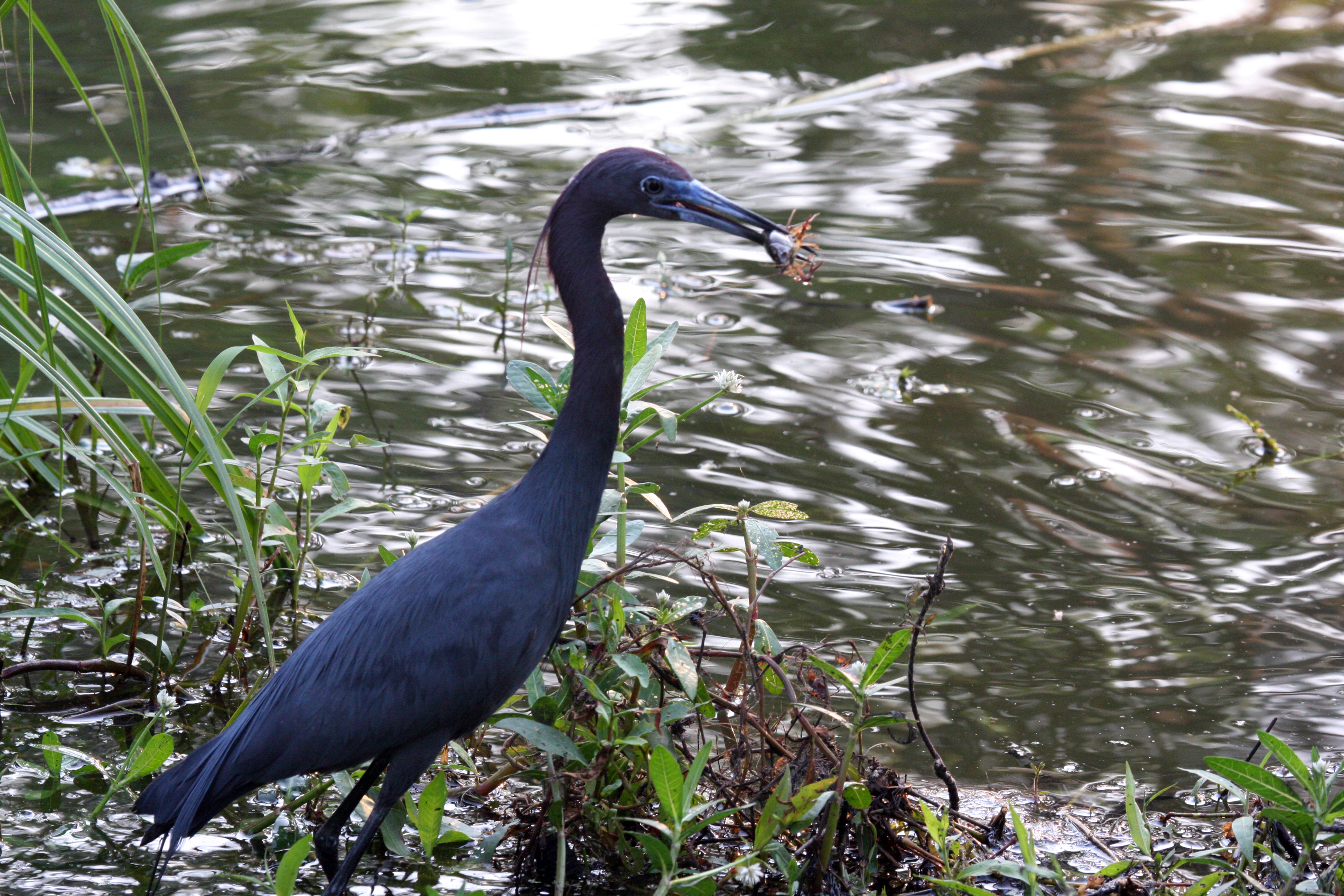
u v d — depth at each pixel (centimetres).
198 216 1586
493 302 1402
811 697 749
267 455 1116
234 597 955
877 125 1944
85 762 777
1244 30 2370
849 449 1149
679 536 1026
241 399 1180
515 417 1182
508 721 658
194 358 1223
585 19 2419
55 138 1773
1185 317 1395
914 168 1786
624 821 709
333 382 1233
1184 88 2098
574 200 722
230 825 739
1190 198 1702
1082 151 1858
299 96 1994
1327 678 879
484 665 666
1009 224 1619
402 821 711
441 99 2017
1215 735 824
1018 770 796
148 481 945
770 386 1248
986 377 1277
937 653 909
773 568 710
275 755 649
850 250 1547
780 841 689
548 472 709
